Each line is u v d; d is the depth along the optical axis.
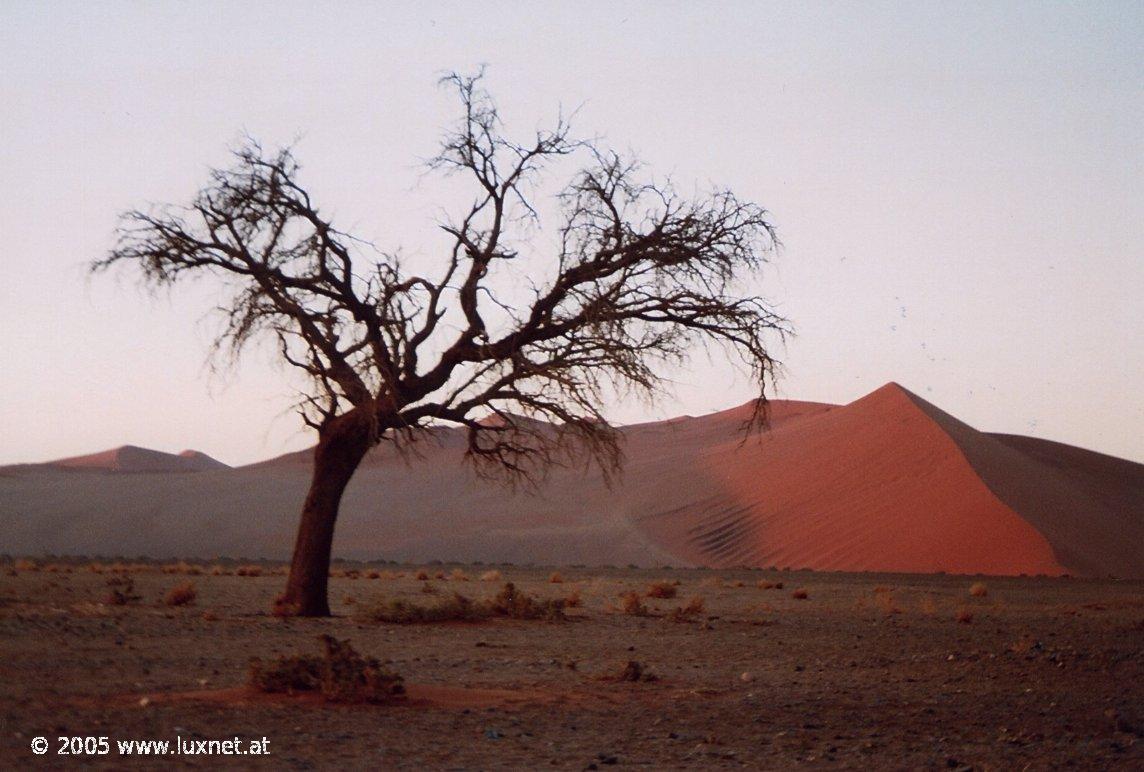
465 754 9.86
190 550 85.62
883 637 23.30
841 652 20.05
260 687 12.48
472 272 21.31
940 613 31.94
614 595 39.12
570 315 21.34
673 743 10.88
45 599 26.70
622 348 20.11
